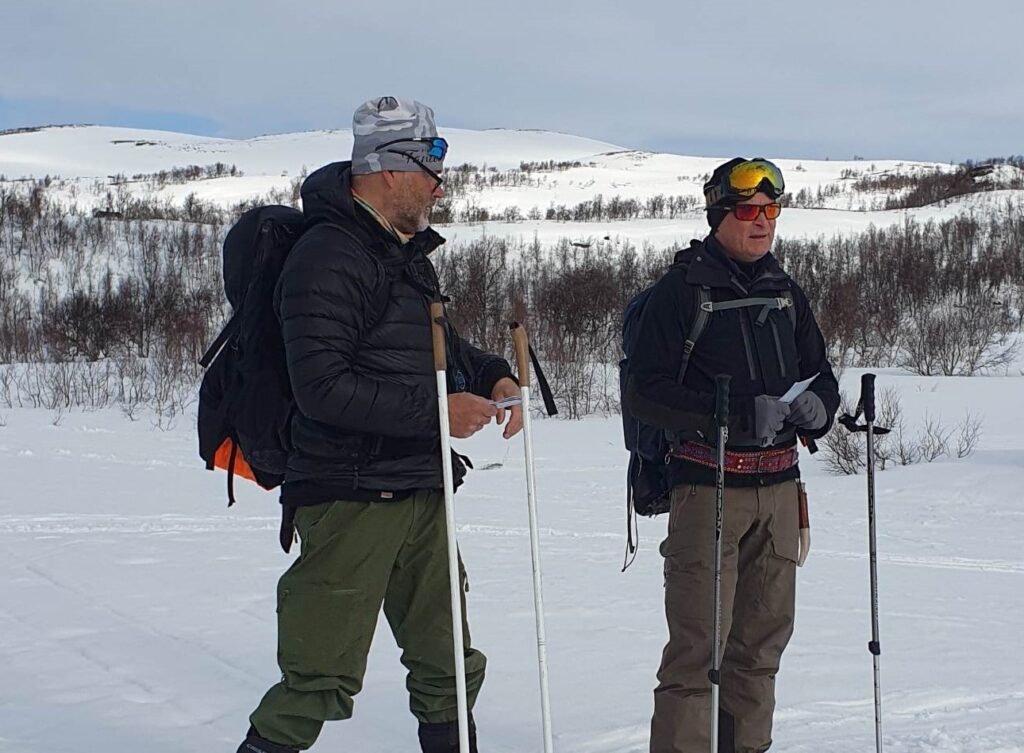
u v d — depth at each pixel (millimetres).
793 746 3811
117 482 11242
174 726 3961
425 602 3273
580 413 19016
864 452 12852
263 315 3037
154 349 25750
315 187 3059
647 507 3594
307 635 3043
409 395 2955
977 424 15680
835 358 27422
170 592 6148
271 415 3049
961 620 5895
